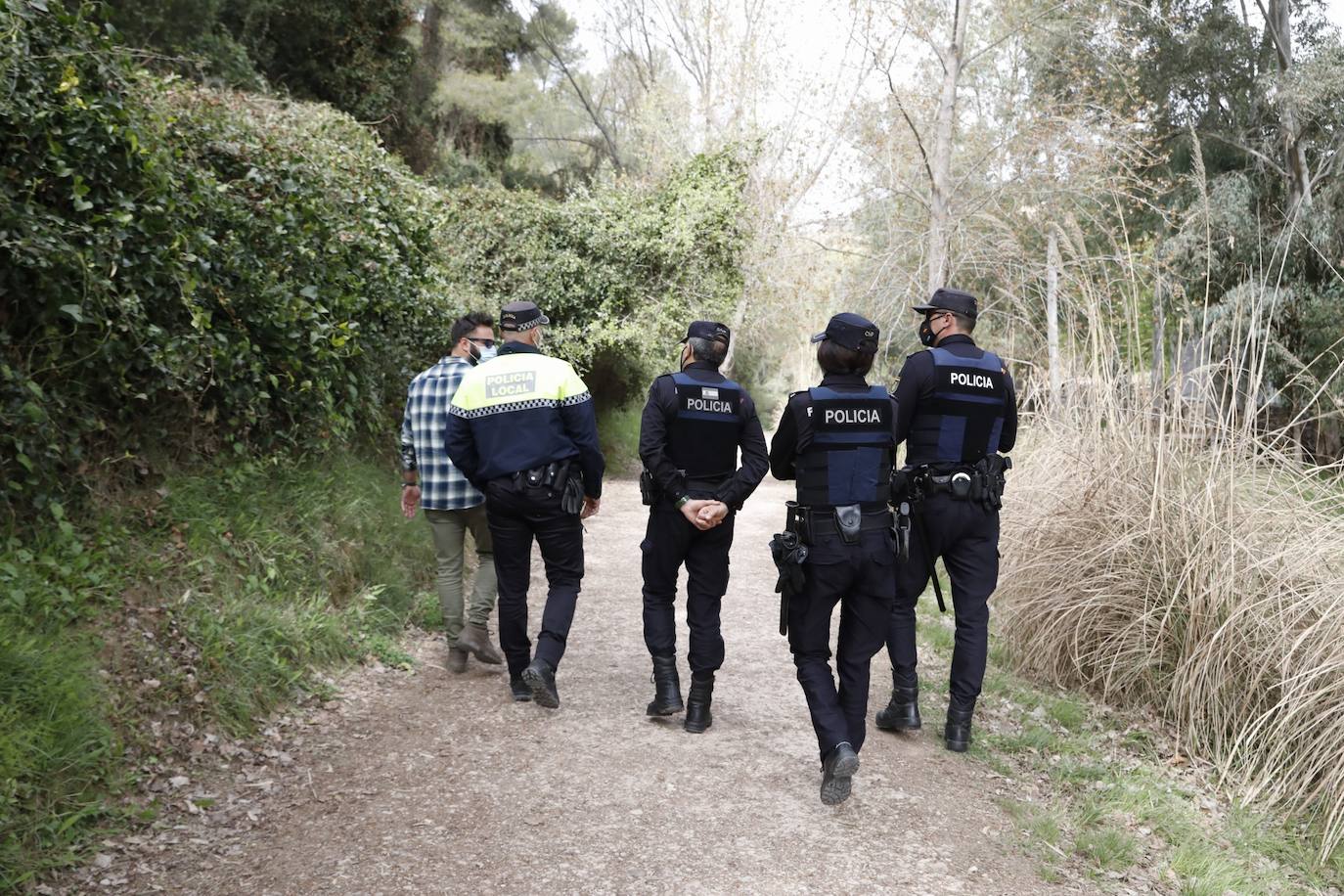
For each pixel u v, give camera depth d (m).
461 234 11.76
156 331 4.47
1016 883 3.04
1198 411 5.04
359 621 5.06
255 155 5.72
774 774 3.77
